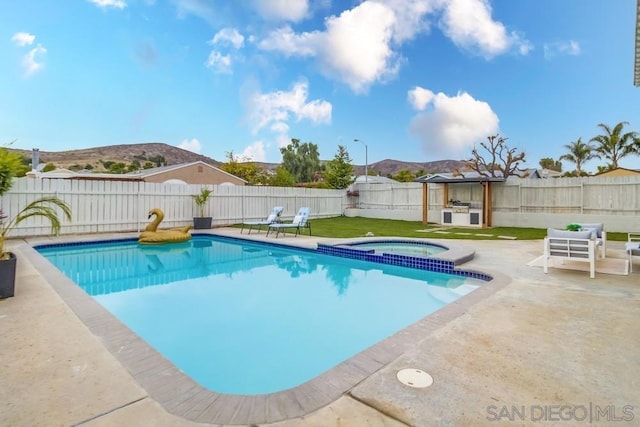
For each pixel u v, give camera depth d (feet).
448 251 23.90
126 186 38.17
